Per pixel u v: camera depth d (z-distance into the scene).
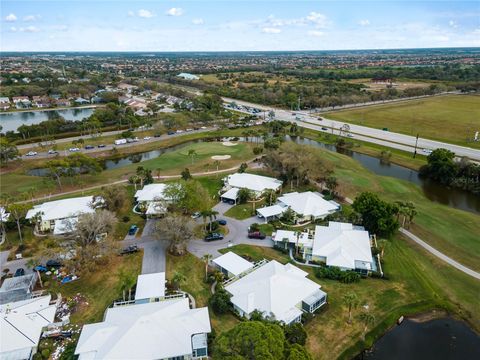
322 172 111.06
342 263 70.50
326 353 51.38
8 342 50.88
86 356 47.62
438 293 64.56
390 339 55.06
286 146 127.06
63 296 63.56
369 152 155.62
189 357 49.59
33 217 85.56
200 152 151.38
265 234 84.31
